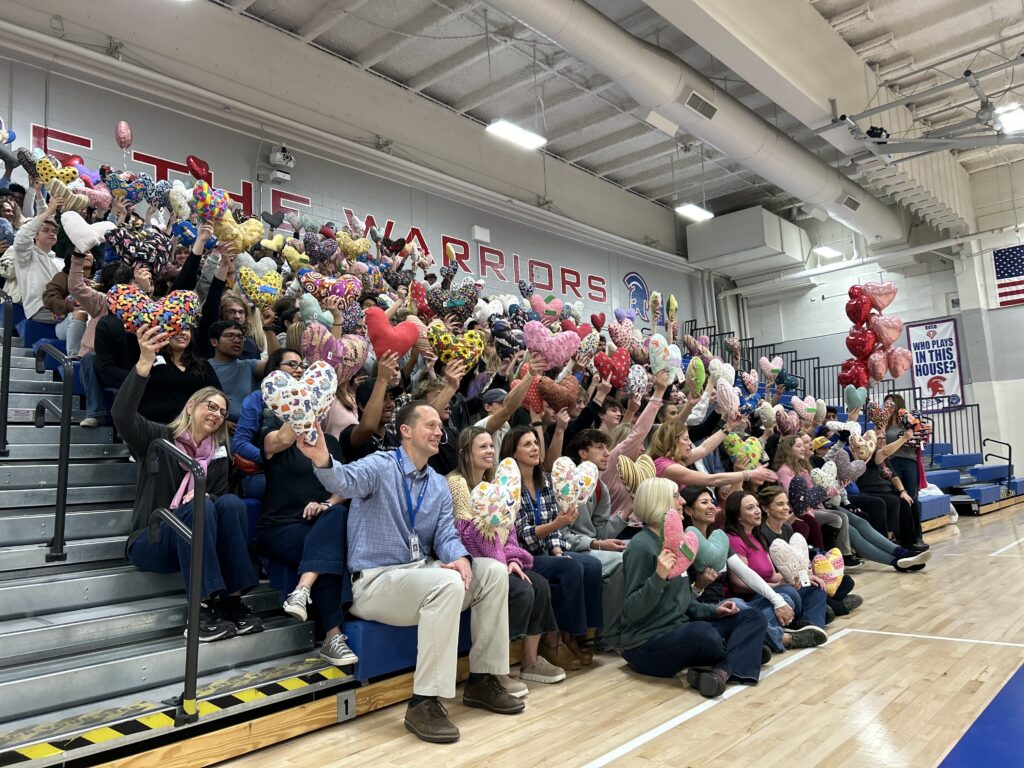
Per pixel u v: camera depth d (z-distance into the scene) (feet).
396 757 8.39
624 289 44.47
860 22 29.68
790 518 17.08
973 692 10.07
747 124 30.55
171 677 8.86
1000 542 24.98
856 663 11.76
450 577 9.39
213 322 14.20
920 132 36.68
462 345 12.82
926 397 46.50
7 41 22.00
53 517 10.60
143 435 9.87
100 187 18.58
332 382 9.10
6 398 11.67
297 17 28.78
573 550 13.17
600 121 37.29
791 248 47.96
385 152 32.07
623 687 10.99
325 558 9.76
